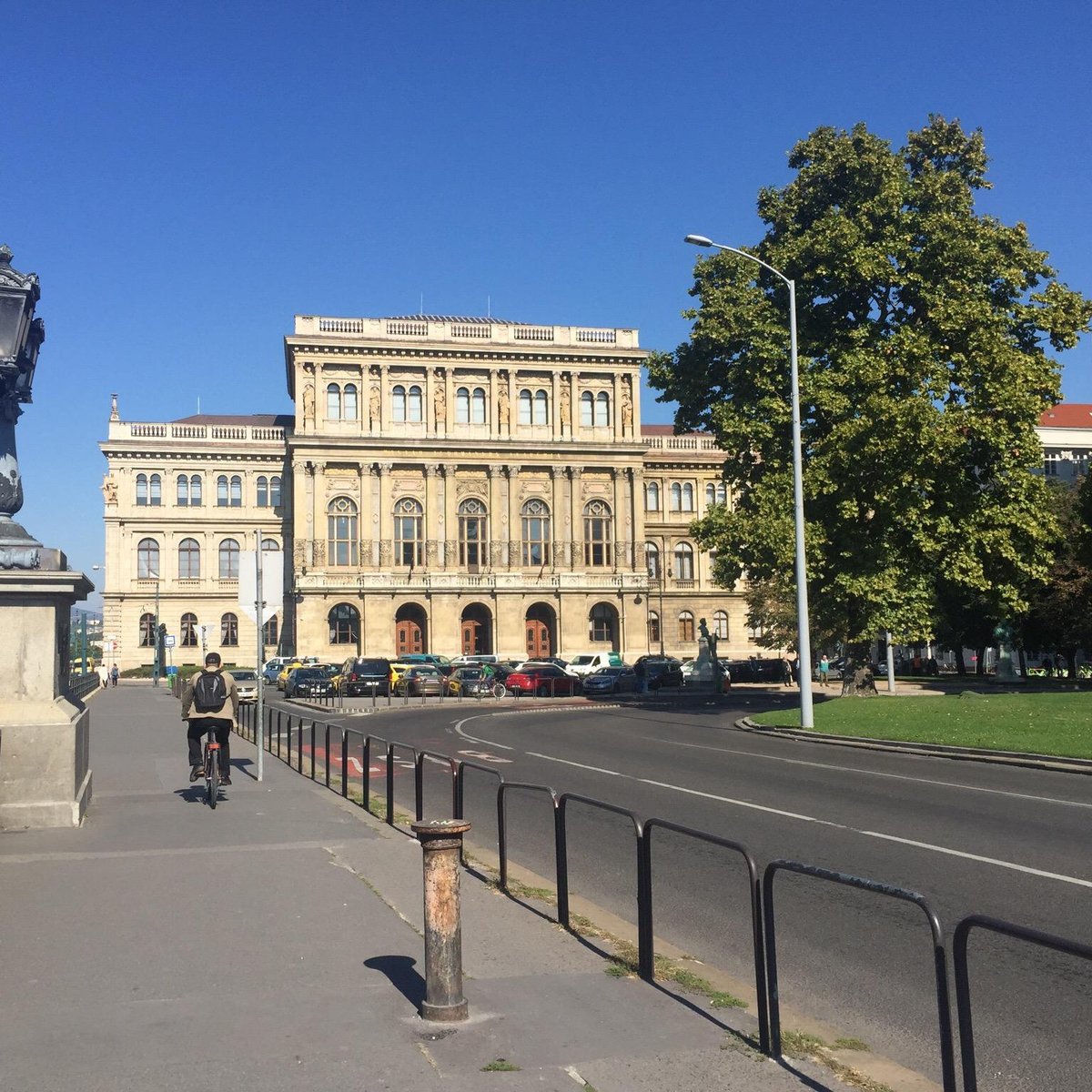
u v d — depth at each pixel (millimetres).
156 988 6859
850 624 37531
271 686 66625
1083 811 14625
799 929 8758
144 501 90250
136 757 22734
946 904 9398
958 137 40531
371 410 80125
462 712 42906
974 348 35688
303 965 7359
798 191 40062
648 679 61531
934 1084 5465
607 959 7641
